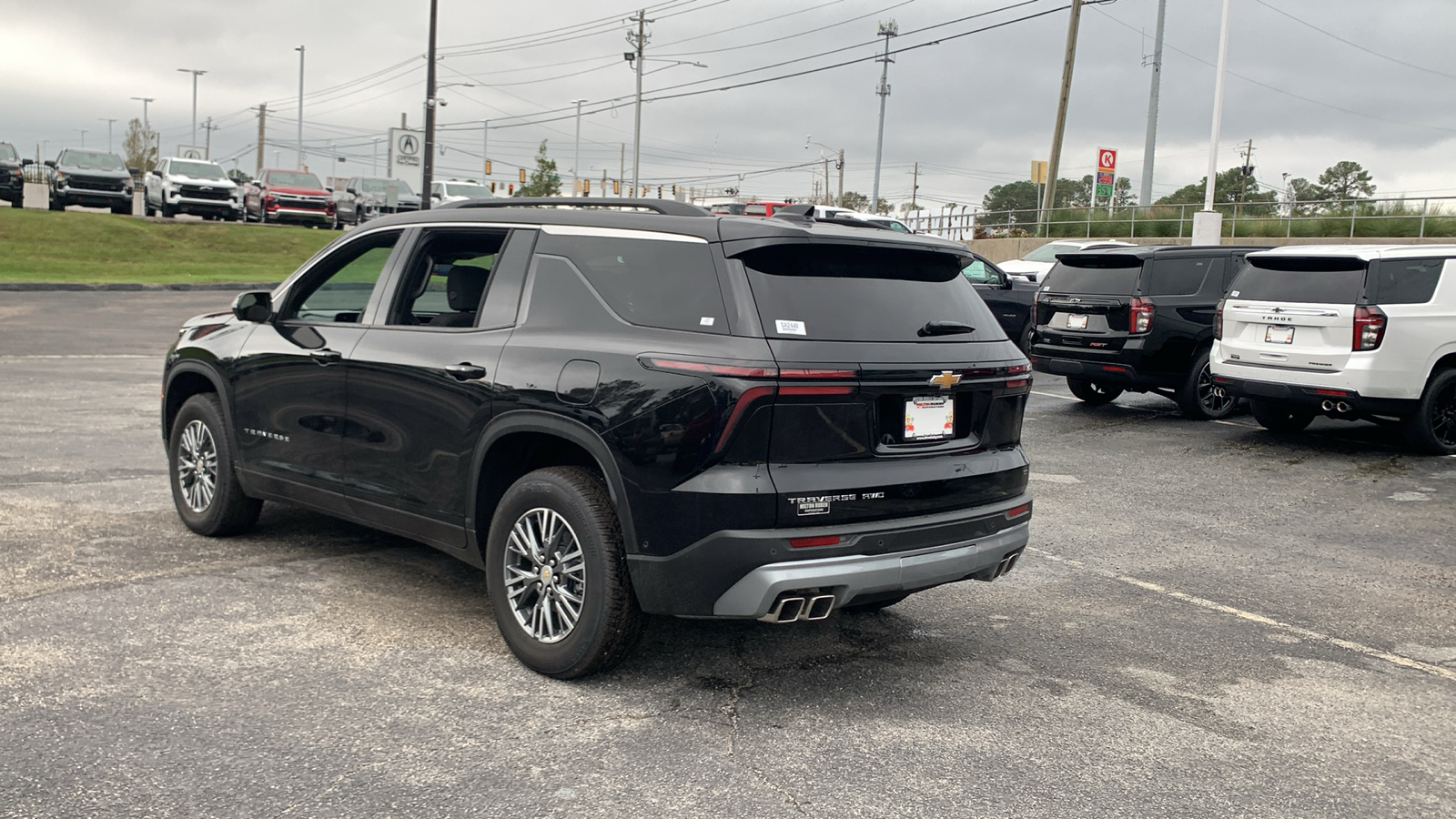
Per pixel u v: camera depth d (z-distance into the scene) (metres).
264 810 3.17
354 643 4.57
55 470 7.49
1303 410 10.80
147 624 4.66
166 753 3.50
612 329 4.18
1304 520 7.66
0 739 3.54
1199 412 12.09
